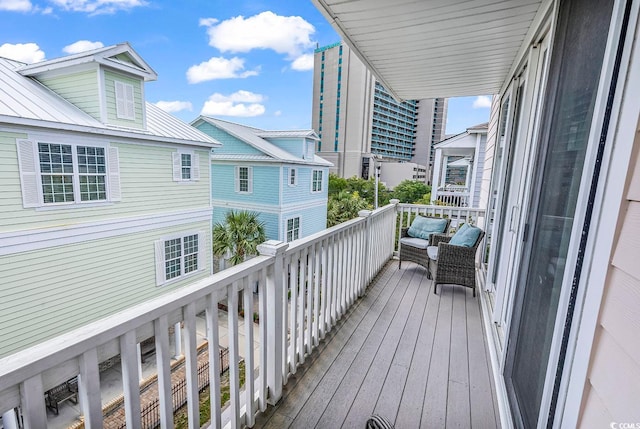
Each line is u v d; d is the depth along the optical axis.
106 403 4.91
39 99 5.43
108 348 0.91
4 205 4.59
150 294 6.80
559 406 0.98
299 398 1.82
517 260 1.86
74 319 5.52
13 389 0.72
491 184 4.21
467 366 2.16
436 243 4.00
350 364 2.15
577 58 1.23
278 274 1.70
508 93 3.25
